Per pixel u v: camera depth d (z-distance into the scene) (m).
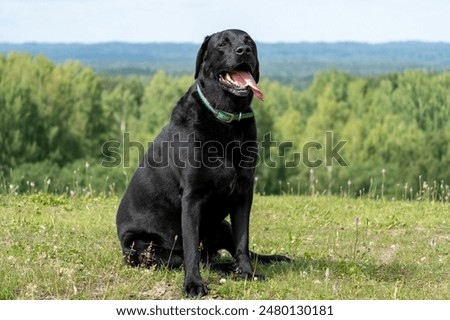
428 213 13.66
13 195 14.85
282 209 13.84
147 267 8.60
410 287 8.35
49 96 79.62
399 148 74.62
